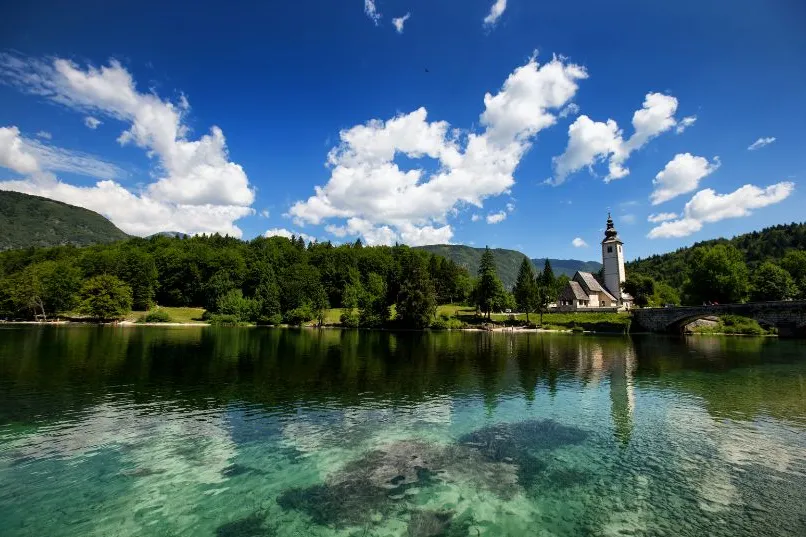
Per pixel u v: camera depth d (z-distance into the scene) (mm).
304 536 14398
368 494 17422
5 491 17406
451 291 165875
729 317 96125
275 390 35219
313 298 127250
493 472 19578
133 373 41438
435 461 20844
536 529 14789
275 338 81875
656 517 15555
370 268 175125
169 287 147750
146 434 24266
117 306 116938
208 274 152500
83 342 65875
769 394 34375
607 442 23422
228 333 92250
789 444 23031
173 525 15055
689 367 47156
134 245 189125
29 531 14609
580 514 15789
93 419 26766
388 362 51219
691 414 28688
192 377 40031
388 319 117375
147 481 18453
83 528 14836
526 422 27047
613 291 140375
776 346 67125
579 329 104250
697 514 15750
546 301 122188
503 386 37406
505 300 135625
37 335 76688
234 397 32688
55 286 121000
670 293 152875
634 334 97000
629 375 42688
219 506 16406
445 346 70312
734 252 110438
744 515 15664
